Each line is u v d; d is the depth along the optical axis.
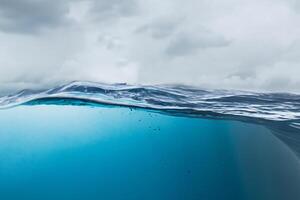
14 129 9.68
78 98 8.88
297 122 8.32
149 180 9.45
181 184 8.63
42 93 8.87
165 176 9.16
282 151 7.72
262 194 6.54
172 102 8.84
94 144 10.06
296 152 7.40
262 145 8.48
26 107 9.26
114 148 10.12
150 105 8.93
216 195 7.82
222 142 9.44
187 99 8.84
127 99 8.90
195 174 8.65
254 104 8.69
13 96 8.93
